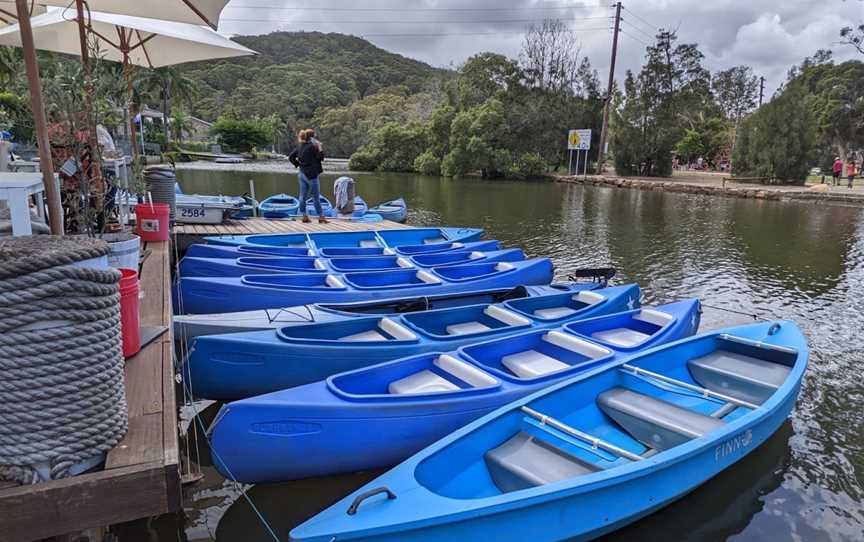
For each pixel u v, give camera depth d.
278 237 9.78
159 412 2.71
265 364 4.85
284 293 6.79
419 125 48.78
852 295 10.44
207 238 9.22
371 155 49.03
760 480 4.70
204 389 4.82
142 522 3.99
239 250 8.45
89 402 2.22
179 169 39.31
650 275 11.84
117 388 2.38
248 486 4.33
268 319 5.67
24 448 2.10
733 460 4.33
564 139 42.84
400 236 10.97
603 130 40.72
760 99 57.56
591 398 4.77
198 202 11.21
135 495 2.26
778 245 14.97
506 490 3.74
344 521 2.89
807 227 17.94
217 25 4.70
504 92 43.38
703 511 4.27
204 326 5.29
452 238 11.41
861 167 42.50
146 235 6.79
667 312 6.57
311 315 5.87
